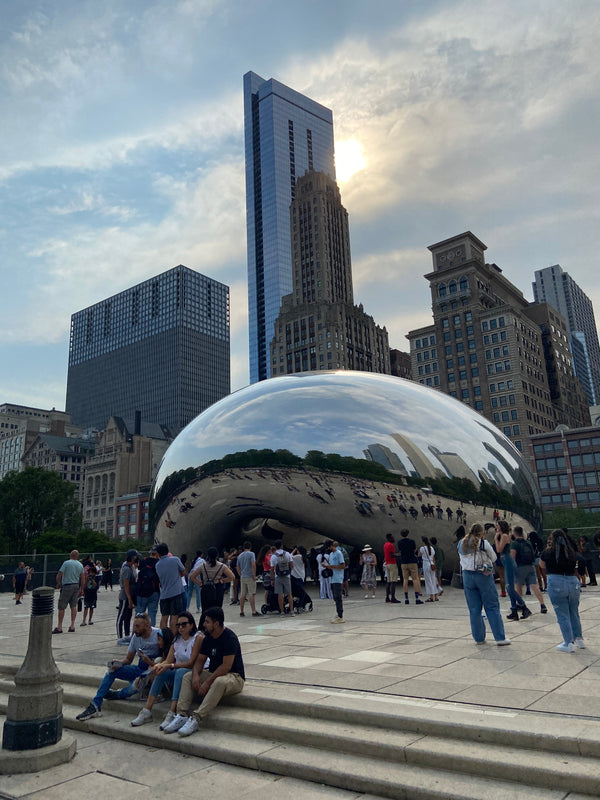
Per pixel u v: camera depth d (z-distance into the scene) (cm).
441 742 449
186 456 2012
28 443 17300
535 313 12700
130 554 1088
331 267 16212
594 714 455
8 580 3216
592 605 1144
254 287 19362
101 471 13512
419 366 11700
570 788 377
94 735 600
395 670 641
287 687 598
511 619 977
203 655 586
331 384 1938
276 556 1288
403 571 1328
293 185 19925
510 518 1838
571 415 12400
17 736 513
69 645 1031
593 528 2428
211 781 457
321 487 1780
